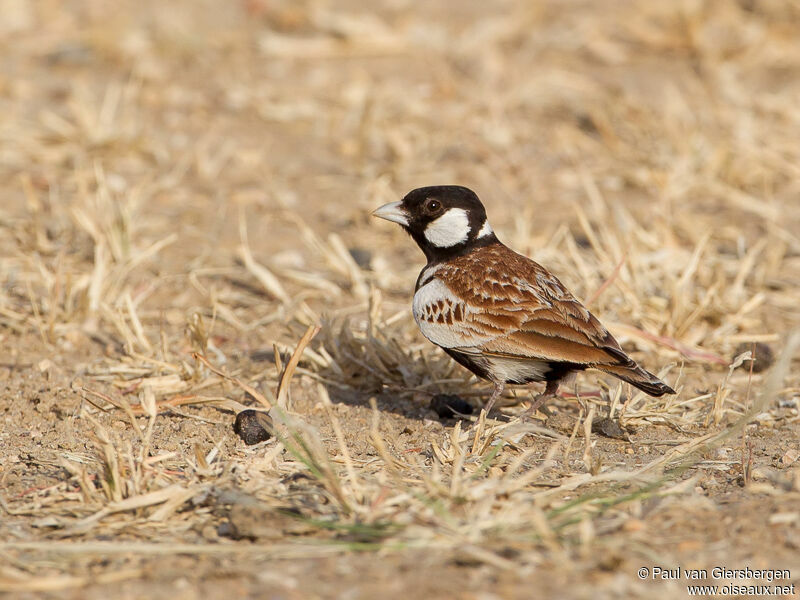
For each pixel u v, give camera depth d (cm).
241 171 1798
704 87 2095
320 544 759
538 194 1730
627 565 724
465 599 682
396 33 2308
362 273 1465
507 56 2253
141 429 1015
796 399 1118
